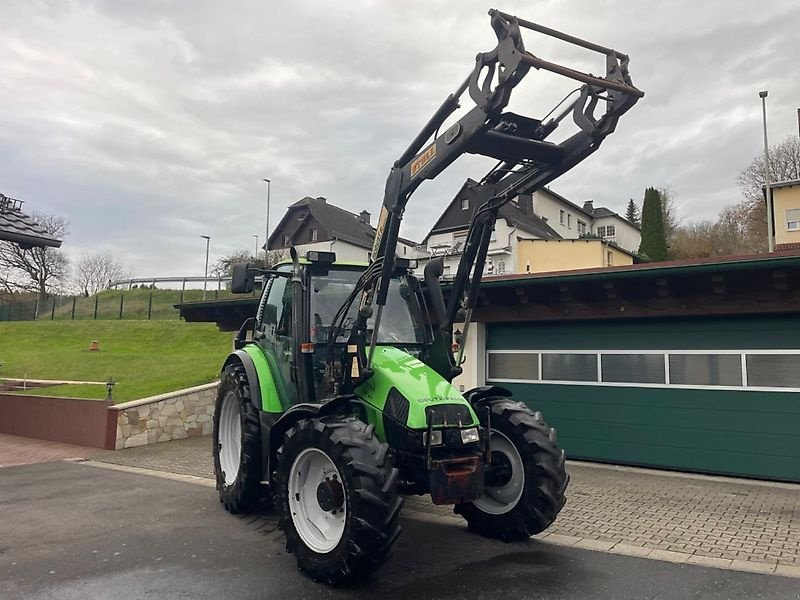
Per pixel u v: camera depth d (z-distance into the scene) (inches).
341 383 188.9
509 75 146.1
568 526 223.5
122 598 155.3
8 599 155.3
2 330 1272.1
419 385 181.3
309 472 181.3
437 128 178.9
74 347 1063.0
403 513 242.2
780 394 307.3
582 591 159.2
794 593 158.2
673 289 327.6
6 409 531.5
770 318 312.0
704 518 234.8
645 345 347.3
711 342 327.3
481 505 210.7
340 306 216.5
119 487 301.4
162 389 565.9
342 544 157.9
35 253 1907.0
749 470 311.9
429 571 174.4
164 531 218.5
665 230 2100.1
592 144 167.2
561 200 1971.0
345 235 1887.3
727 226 1993.1
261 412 228.5
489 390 218.5
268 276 259.4
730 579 168.4
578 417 366.0
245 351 250.8
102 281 2415.1
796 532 216.1
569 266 1428.4
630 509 249.0
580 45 157.8
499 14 148.0
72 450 430.9
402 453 176.6
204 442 455.5
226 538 209.0
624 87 155.4
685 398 333.1
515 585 163.3
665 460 335.6
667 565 179.9
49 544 203.5
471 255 204.2
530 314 378.0
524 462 198.4
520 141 166.7
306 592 159.0
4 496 282.5
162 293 1819.6
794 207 1290.6
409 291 231.5
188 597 155.6
